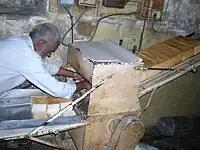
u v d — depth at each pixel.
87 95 1.74
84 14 2.33
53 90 1.70
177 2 2.70
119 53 1.90
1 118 1.61
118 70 1.68
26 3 2.13
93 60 1.65
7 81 1.73
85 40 2.42
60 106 1.76
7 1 2.07
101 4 2.36
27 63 1.64
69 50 2.12
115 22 2.48
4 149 1.97
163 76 2.03
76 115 1.76
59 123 1.63
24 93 1.87
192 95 3.21
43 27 1.74
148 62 2.00
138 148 2.41
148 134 2.96
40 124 1.58
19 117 1.64
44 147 2.14
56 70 2.01
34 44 1.74
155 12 2.58
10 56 1.63
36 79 1.66
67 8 2.25
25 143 2.05
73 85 1.81
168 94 3.04
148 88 1.95
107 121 1.81
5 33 2.12
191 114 3.33
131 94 1.80
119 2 2.37
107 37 2.51
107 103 1.75
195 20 2.88
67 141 2.18
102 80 1.66
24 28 2.17
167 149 2.71
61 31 2.30
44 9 2.19
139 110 1.88
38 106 1.71
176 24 2.79
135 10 2.52
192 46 2.18
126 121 1.78
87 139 1.81
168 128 3.00
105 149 1.90
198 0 2.80
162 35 2.76
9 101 1.74
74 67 2.00
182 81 3.05
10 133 1.48
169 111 3.16
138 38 2.65
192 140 2.92
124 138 1.82
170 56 2.06
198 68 3.08
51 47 1.79
